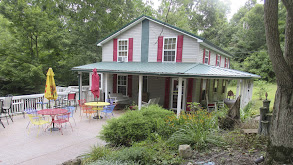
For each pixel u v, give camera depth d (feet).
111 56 45.16
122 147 16.92
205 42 36.04
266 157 11.39
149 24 40.01
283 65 10.12
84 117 31.22
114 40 44.37
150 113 21.31
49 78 27.17
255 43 92.84
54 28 56.75
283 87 10.46
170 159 13.39
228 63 69.92
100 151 14.80
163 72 29.22
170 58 38.63
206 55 42.96
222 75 27.89
